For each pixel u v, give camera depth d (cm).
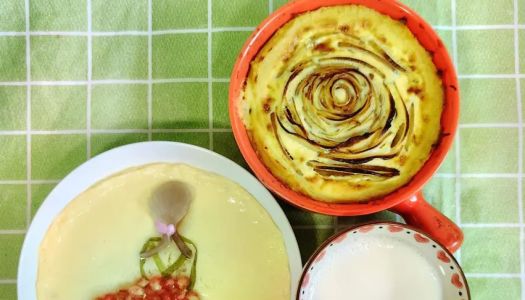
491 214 39
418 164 34
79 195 36
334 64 34
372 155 34
